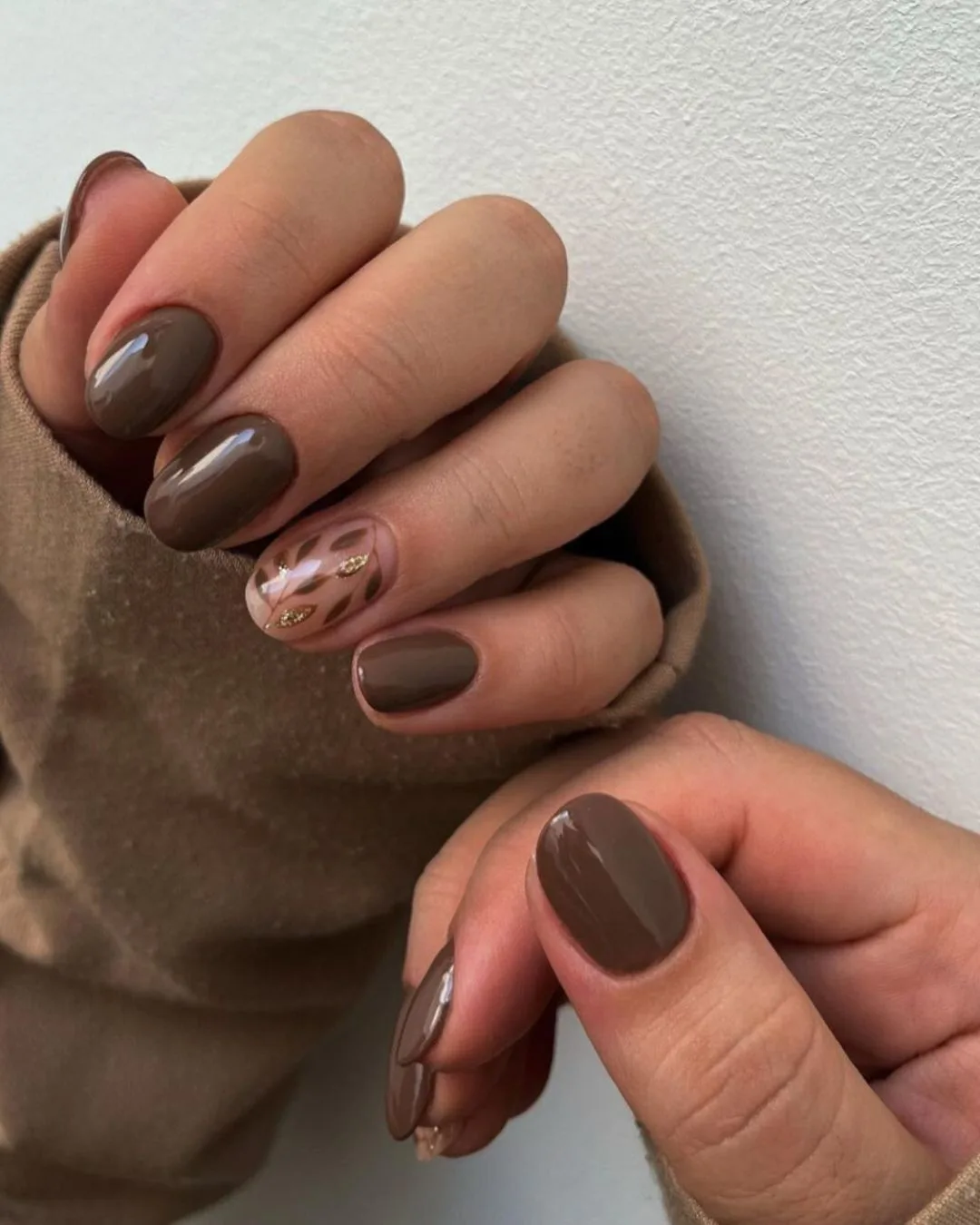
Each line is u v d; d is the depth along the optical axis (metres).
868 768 0.13
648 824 0.10
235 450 0.09
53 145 0.17
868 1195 0.09
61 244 0.10
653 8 0.11
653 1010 0.09
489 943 0.11
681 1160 0.10
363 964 0.16
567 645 0.11
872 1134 0.09
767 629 0.13
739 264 0.12
